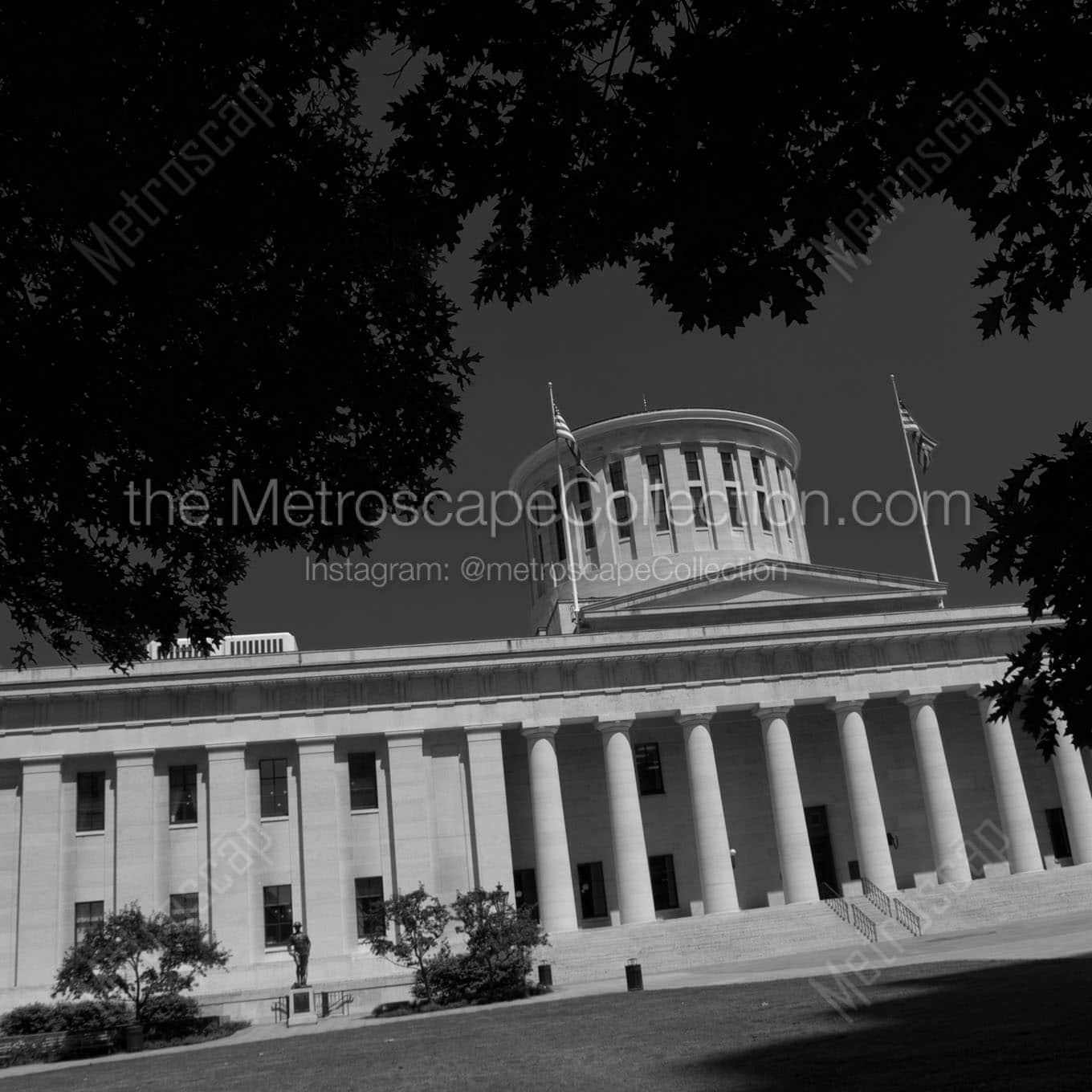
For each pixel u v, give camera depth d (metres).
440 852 59.12
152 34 11.65
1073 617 7.24
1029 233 7.80
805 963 45.34
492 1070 20.55
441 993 45.03
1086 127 7.37
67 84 10.92
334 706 59.81
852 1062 16.12
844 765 64.50
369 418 14.86
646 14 8.77
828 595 73.44
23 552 14.13
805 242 8.41
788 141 8.30
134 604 15.12
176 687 58.09
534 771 60.50
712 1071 17.19
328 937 56.28
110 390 13.12
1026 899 57.28
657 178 8.75
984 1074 13.68
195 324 13.16
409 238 13.08
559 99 8.92
